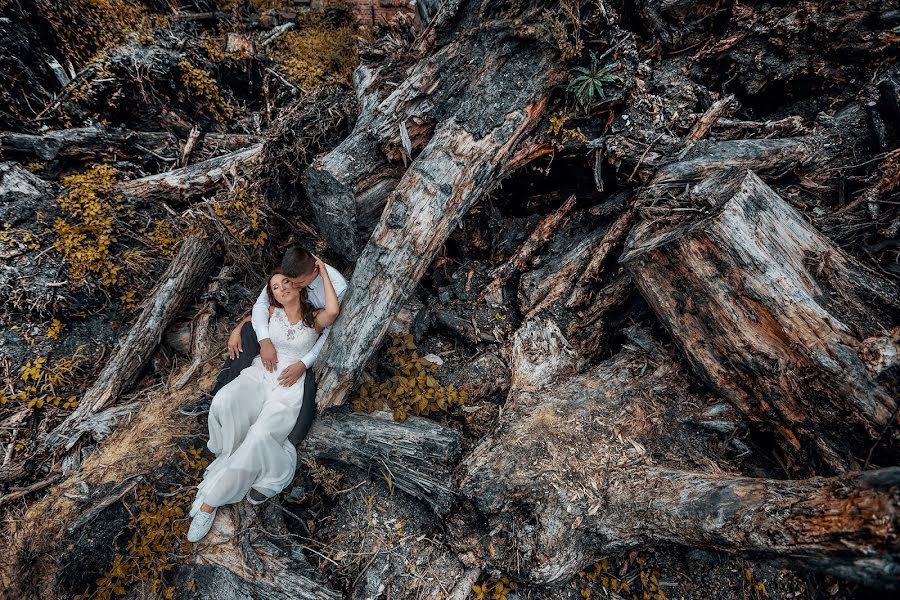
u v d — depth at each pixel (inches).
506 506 109.7
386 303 126.4
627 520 101.4
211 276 168.6
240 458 110.0
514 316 156.9
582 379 129.8
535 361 138.1
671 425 118.9
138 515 114.9
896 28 123.2
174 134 206.8
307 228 177.5
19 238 148.1
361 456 125.3
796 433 106.7
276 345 124.9
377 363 146.4
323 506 129.2
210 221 165.0
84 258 151.8
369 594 112.3
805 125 134.3
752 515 80.4
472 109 134.6
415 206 127.8
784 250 104.5
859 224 119.0
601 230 149.3
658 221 122.4
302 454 127.6
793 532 73.4
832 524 68.5
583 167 150.4
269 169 170.1
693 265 107.9
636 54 138.9
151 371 149.9
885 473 67.6
